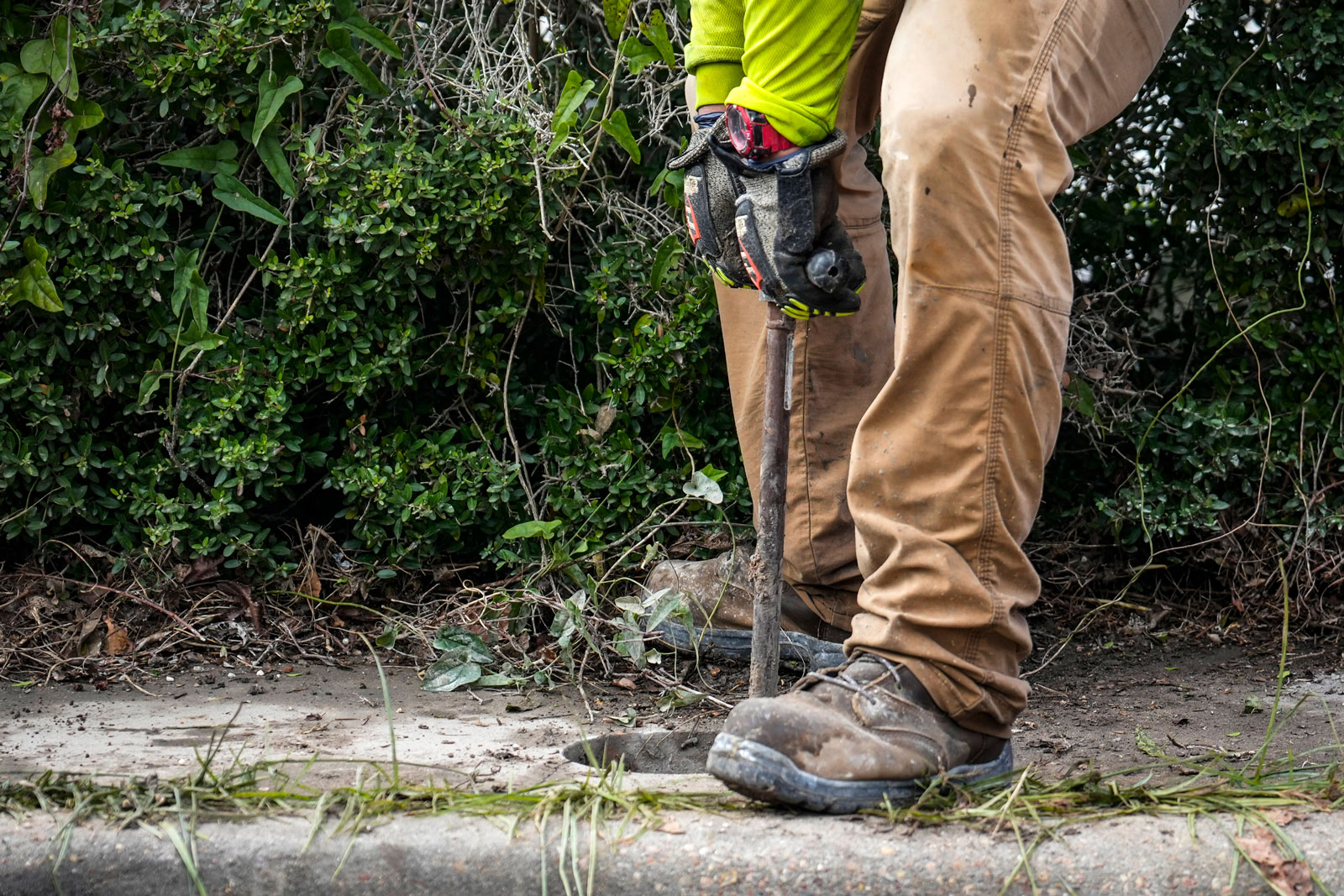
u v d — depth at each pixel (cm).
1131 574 324
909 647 169
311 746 207
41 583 286
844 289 188
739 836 158
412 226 292
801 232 182
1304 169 298
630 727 231
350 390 299
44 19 297
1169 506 315
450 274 304
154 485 289
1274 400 312
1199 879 153
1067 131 179
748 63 181
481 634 279
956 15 168
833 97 182
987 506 168
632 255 315
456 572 307
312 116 318
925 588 169
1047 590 324
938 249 166
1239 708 245
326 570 303
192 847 157
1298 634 301
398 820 163
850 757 164
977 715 172
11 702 235
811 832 158
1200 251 325
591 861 155
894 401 172
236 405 289
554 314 326
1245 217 311
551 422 309
